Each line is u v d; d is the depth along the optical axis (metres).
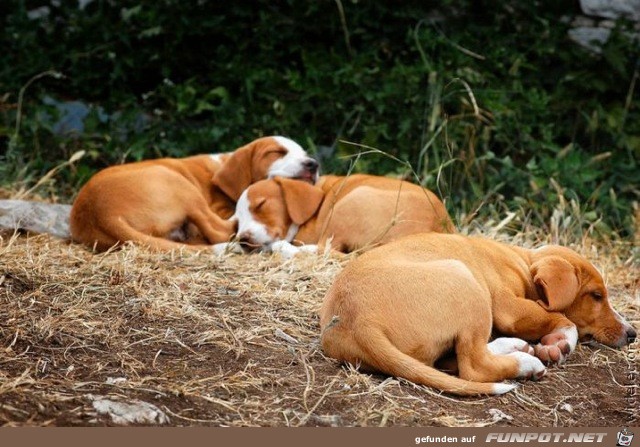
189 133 13.30
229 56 14.09
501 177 12.68
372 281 7.11
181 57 14.17
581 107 13.70
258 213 10.47
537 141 13.20
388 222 10.06
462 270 7.18
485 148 13.06
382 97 13.32
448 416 6.52
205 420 6.19
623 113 13.53
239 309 8.26
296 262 9.68
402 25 14.10
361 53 13.88
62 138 13.20
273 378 6.92
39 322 7.49
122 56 14.03
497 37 13.88
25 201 11.02
